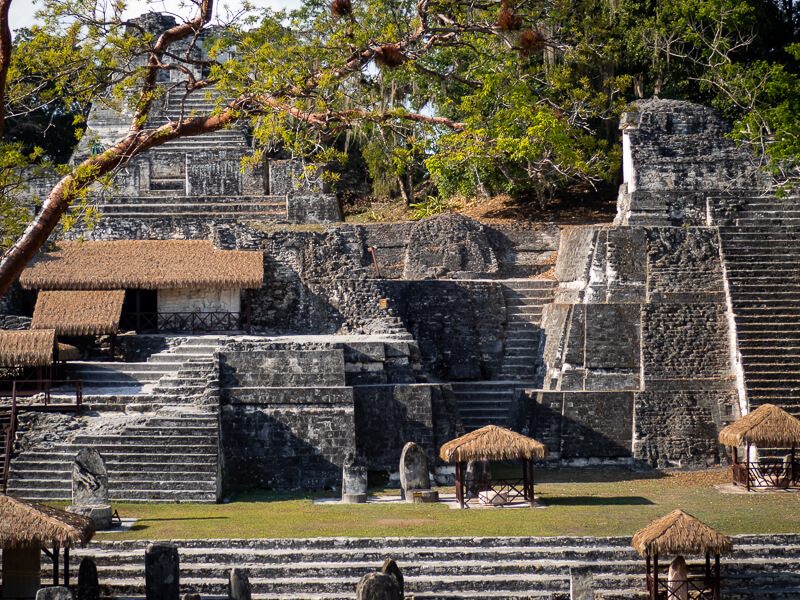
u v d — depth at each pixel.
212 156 146.12
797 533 78.50
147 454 94.69
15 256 58.00
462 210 157.62
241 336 114.88
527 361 123.50
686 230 119.94
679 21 138.50
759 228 120.75
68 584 69.25
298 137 64.12
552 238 138.38
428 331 124.06
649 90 150.25
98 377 107.44
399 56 62.72
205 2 64.31
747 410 107.12
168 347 113.06
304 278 123.31
